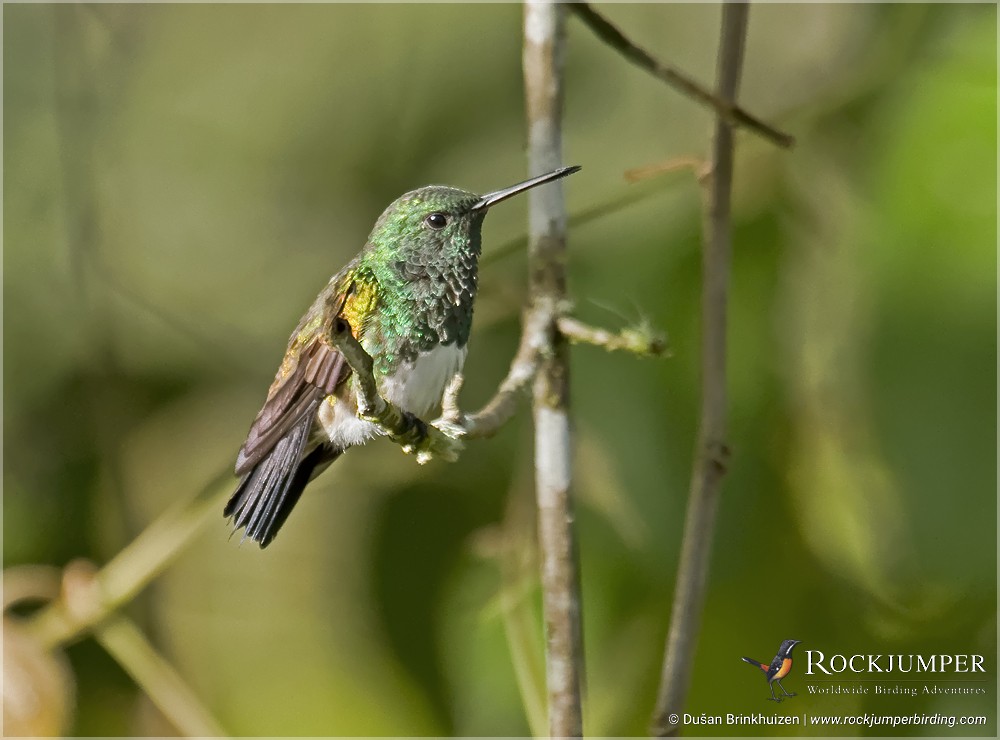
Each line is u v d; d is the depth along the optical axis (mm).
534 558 6652
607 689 6430
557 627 5359
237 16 11070
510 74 9812
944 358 5070
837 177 6148
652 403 6121
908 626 6160
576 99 9617
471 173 9844
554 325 5375
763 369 6145
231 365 9297
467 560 7188
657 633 6367
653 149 9398
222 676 9516
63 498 8547
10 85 9672
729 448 5316
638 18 9945
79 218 8875
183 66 11055
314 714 9148
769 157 6262
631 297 6207
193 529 7203
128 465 8852
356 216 10523
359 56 10398
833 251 6113
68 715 7047
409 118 10141
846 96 6125
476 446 7281
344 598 8938
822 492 6098
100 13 10133
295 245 10734
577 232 6797
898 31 5922
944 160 5062
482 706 6930
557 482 5398
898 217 5129
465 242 6492
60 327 9031
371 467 7402
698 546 5285
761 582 6258
